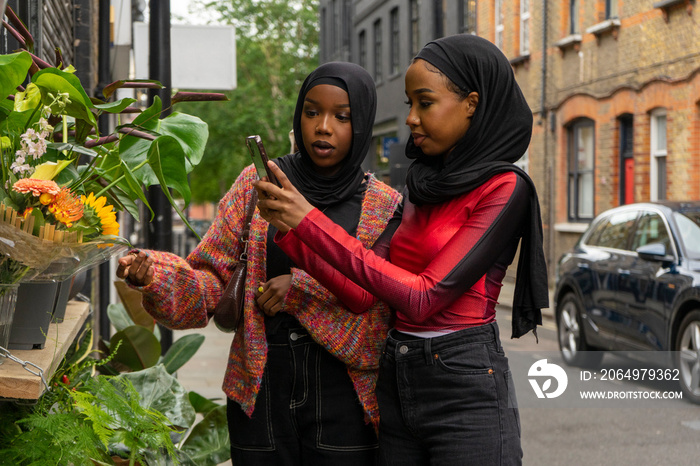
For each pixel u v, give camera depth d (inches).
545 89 753.6
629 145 652.7
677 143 571.2
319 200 98.6
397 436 86.9
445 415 82.7
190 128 93.5
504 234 81.2
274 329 97.8
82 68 222.7
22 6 130.9
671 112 577.0
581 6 690.8
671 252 284.7
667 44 578.2
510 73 84.4
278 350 98.2
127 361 132.2
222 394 276.4
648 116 610.5
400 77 1053.8
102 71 226.7
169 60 183.6
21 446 73.7
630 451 205.8
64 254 72.6
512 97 84.2
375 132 1172.5
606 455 202.4
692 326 260.7
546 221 756.6
